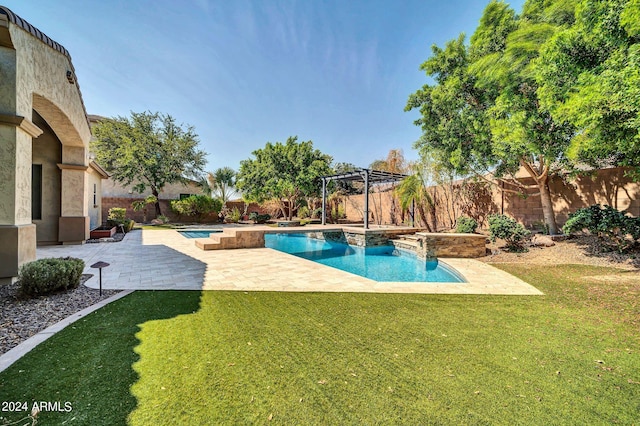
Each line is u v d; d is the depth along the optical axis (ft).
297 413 6.87
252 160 74.69
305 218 76.43
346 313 13.60
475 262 27.27
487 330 11.75
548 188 31.68
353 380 8.20
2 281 17.11
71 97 28.66
